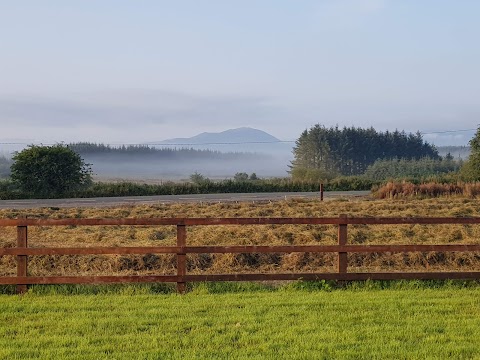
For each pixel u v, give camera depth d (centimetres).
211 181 5638
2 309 925
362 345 750
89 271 1361
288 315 888
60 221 1033
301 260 1437
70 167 4753
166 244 1658
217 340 766
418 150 14050
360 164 13275
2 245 1650
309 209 2755
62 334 801
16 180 4653
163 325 836
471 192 3859
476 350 729
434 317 878
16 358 701
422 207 2778
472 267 1381
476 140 5156
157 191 5047
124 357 705
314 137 13275
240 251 1054
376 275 1078
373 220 1072
